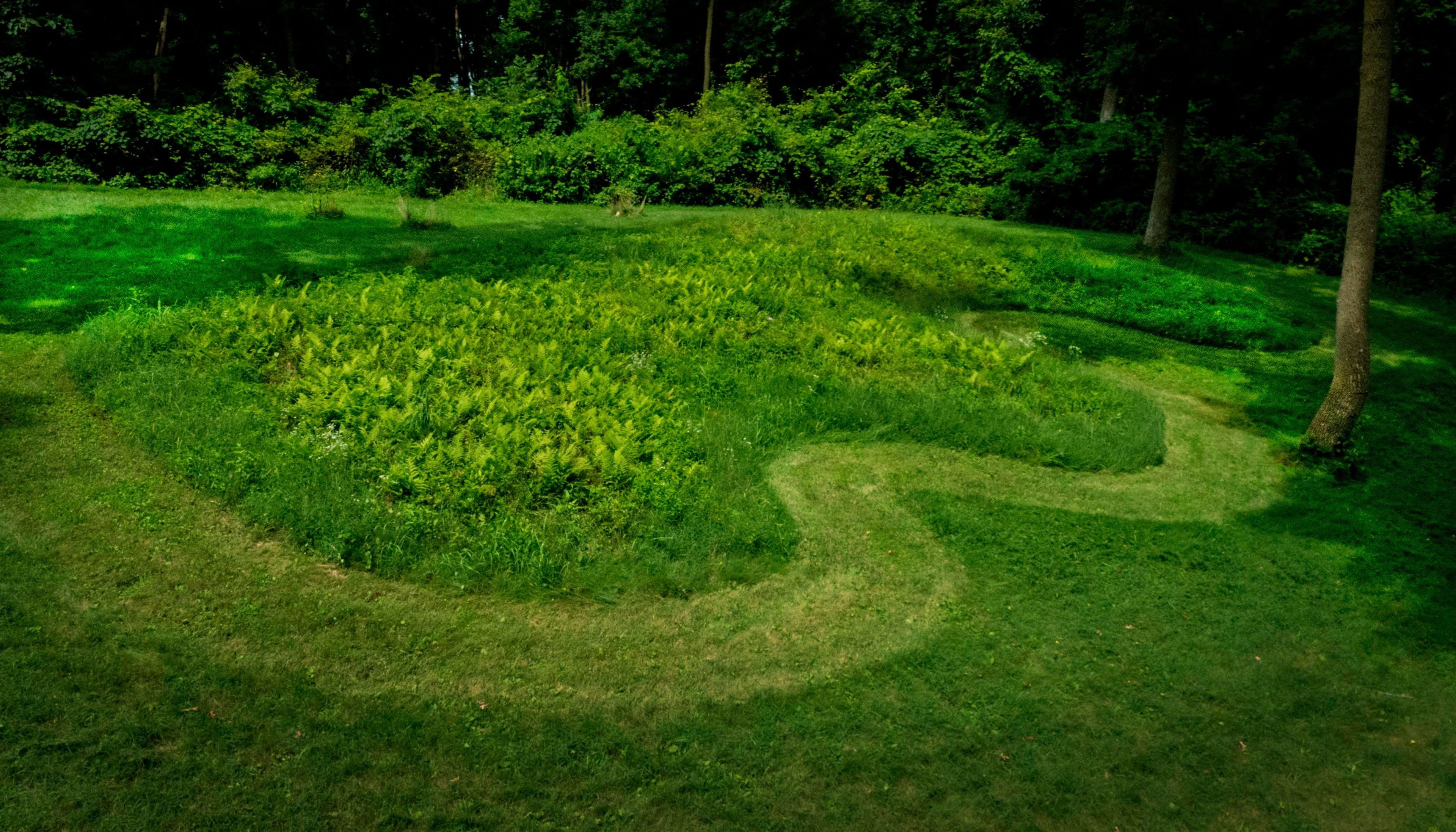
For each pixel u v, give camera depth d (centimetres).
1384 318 1516
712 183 2198
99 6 2575
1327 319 1480
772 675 536
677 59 3622
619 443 752
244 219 1523
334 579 582
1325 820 463
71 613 518
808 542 689
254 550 599
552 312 1077
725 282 1276
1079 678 552
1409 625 637
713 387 945
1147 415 974
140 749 432
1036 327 1326
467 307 1052
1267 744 512
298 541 611
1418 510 819
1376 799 479
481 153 2194
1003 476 830
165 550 586
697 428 830
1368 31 800
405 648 527
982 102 2831
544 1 3925
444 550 618
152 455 690
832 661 553
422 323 995
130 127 1880
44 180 1817
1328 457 902
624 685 516
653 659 541
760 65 3544
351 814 411
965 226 2050
